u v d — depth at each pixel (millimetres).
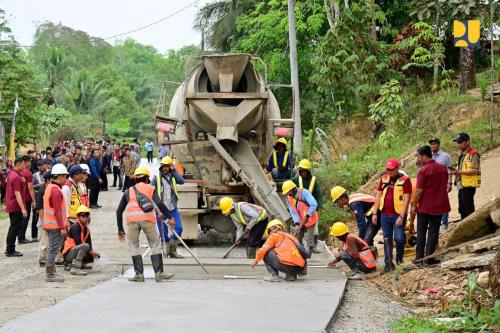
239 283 10297
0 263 12875
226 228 13922
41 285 10492
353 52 22953
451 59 26859
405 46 24391
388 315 8516
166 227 12422
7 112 28625
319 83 23172
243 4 33344
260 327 7441
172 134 14117
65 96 62844
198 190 13594
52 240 10812
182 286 10016
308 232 12484
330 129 25719
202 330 7305
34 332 7195
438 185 10516
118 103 71250
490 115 18938
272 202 13195
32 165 21312
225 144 13828
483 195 14562
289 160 14445
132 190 10625
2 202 23297
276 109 14492
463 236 10867
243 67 13672
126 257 13188
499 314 7711
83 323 7590
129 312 8148
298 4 27000
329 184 18250
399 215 10891
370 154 21047
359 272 11070
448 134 19703
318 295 9281
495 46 26672
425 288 9617
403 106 23062
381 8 29047
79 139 51062
